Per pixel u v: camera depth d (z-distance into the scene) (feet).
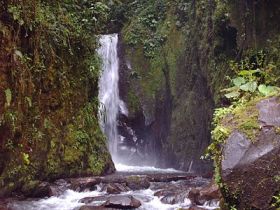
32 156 22.80
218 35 29.81
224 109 8.98
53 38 23.70
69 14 25.75
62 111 25.43
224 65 29.22
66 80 25.68
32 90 21.47
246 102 8.98
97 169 27.71
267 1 25.17
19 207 19.51
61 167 24.93
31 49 21.75
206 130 31.37
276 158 7.21
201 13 34.35
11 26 19.72
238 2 28.07
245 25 26.86
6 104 19.60
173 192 20.86
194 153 32.81
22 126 21.45
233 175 7.44
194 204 19.12
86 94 28.27
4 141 20.59
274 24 24.64
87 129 28.12
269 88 9.14
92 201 20.18
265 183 7.16
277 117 7.75
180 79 37.63
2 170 21.25
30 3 20.86
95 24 28.68
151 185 23.75
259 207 7.12
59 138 25.08
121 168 35.45
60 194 21.93
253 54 24.66
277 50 22.89
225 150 7.69
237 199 7.40
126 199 18.84
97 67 28.99
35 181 22.33
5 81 19.52
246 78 10.99
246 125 7.79
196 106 33.73
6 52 19.49
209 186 20.25
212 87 30.07
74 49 26.71
